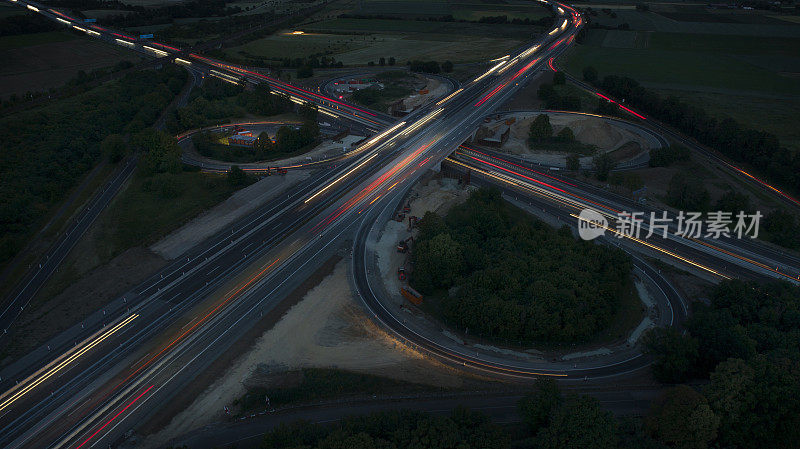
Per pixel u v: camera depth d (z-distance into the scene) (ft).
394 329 468.75
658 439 341.00
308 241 596.29
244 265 553.64
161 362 427.74
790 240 595.88
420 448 309.63
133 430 368.68
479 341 459.32
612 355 443.73
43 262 565.12
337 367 423.64
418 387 404.57
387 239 602.44
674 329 428.15
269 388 402.52
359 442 311.47
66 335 459.73
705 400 342.03
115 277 536.83
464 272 529.45
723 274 550.36
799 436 344.28
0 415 382.63
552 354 445.78
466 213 606.14
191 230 616.39
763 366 366.63
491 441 314.35
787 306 454.81
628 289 528.22
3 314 488.44
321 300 502.38
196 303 497.05
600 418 321.73
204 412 382.01
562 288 482.69
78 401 393.29
